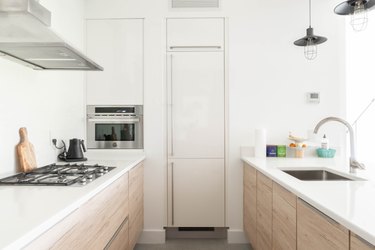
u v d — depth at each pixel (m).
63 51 1.52
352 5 1.67
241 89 2.72
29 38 1.39
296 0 2.72
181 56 2.72
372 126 2.81
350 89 2.80
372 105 2.80
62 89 2.32
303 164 2.17
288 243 1.49
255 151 2.58
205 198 2.71
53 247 0.93
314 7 2.73
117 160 2.35
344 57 2.74
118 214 1.76
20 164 1.72
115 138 2.74
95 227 1.34
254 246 2.27
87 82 2.73
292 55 2.73
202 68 2.72
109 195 1.57
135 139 2.73
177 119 2.72
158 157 2.70
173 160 2.72
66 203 1.04
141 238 2.70
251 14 2.72
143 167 2.69
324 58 2.74
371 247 0.78
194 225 2.71
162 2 2.71
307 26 2.73
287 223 1.51
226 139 2.72
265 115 2.72
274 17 2.72
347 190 1.27
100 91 2.72
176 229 2.80
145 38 2.71
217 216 2.71
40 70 2.00
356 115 2.80
